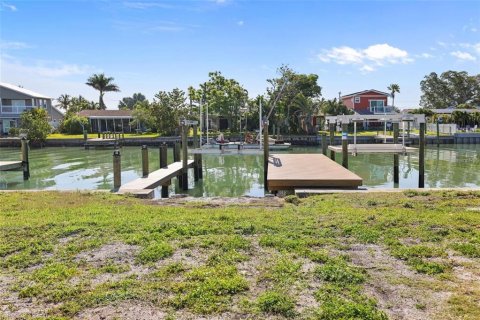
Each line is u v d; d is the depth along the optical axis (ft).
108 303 13.34
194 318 12.37
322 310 12.50
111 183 59.47
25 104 170.60
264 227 21.59
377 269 15.97
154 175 47.44
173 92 151.84
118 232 21.08
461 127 155.43
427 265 16.14
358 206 27.63
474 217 23.29
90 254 17.89
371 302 13.12
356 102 179.73
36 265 16.88
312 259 16.87
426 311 12.67
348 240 19.53
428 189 34.50
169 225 21.97
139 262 16.84
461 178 60.75
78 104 253.65
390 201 29.19
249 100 151.64
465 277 15.12
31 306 13.32
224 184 58.85
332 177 39.75
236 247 18.42
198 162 62.64
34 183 60.49
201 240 19.44
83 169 76.43
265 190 51.90
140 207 28.12
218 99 146.30
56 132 169.89
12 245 19.11
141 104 180.34
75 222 22.98
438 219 22.86
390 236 19.94
